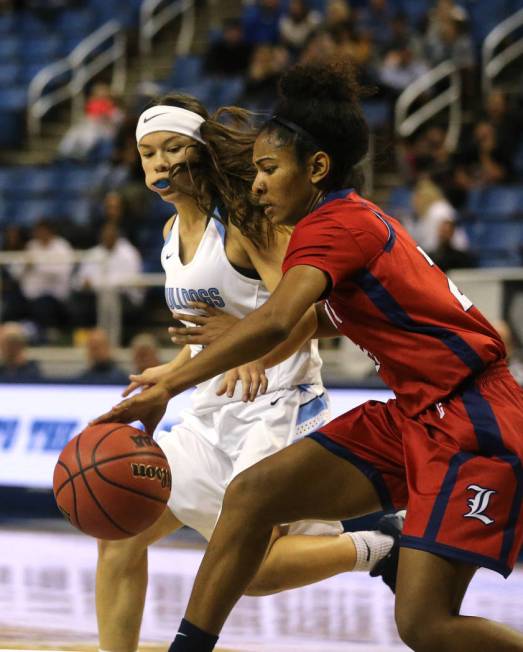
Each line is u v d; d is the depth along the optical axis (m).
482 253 16.20
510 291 12.37
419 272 4.48
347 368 13.45
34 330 15.43
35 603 7.73
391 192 17.05
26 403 12.55
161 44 23.16
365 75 16.66
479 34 20.17
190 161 5.35
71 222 18.09
